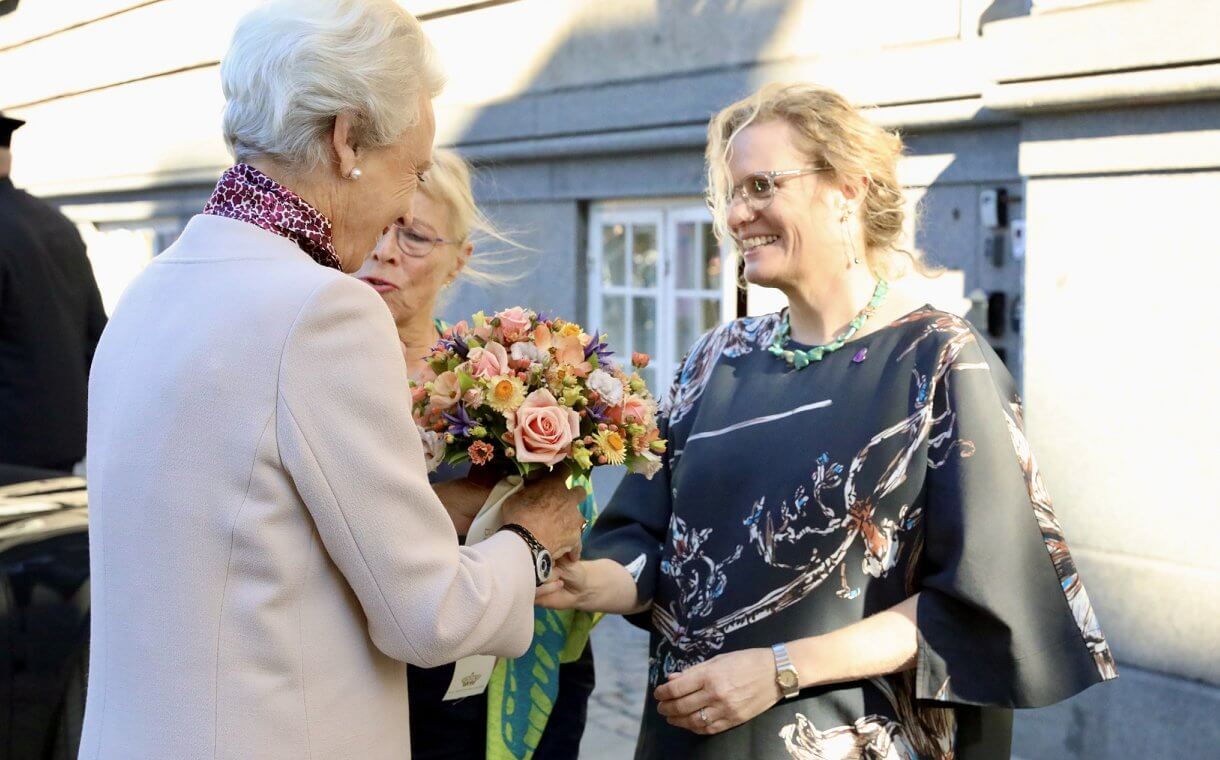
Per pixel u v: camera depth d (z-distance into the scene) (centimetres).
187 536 131
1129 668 348
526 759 195
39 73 1091
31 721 246
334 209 146
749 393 194
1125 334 345
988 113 402
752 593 182
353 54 140
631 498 211
